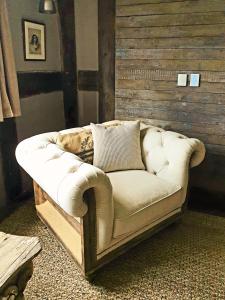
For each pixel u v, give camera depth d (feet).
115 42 7.92
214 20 6.52
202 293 4.85
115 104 8.48
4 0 6.16
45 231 6.59
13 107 6.83
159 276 5.26
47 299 4.72
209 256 5.81
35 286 4.98
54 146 5.60
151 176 6.31
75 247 5.32
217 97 6.98
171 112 7.68
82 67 8.82
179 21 6.89
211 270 5.41
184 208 6.64
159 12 7.06
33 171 5.13
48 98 8.82
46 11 7.37
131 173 6.36
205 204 7.93
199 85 7.11
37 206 6.87
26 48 7.54
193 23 6.75
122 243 5.35
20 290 3.45
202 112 7.27
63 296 4.78
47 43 8.45
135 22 7.43
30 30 7.59
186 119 7.54
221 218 7.25
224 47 6.57
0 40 6.26
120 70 8.09
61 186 4.31
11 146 7.40
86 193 4.37
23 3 7.24
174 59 7.22
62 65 9.12
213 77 6.89
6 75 6.56
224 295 4.81
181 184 6.15
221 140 7.27
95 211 4.64
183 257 5.79
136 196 5.42
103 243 4.87
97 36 8.23
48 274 5.26
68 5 8.34
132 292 4.89
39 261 5.59
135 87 7.98
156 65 7.50
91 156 6.33
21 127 7.76
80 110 9.34
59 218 6.29
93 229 4.73
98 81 8.67
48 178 4.65
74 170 4.53
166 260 5.70
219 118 7.12
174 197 5.97
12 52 6.57
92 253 4.88
